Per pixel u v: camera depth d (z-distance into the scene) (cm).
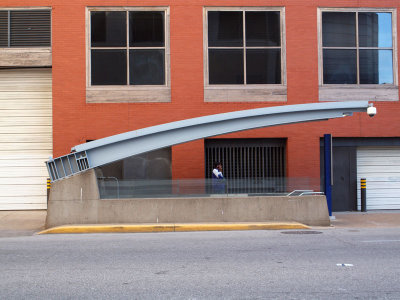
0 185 1772
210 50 1748
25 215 1662
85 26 1722
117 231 1299
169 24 1739
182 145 1709
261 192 1431
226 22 1758
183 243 1074
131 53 1738
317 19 1766
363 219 1562
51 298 617
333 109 1373
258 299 601
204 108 1725
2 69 1781
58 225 1351
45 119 1786
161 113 1719
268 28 1767
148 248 1006
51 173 1375
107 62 1731
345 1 1773
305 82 1750
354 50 1784
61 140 1698
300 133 1733
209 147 1756
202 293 632
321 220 1406
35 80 1788
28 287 675
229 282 692
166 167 1736
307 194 1459
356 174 1800
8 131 1780
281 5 1758
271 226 1331
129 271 775
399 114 1769
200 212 1383
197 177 1706
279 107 1359
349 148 1795
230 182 1425
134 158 1731
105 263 845
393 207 1814
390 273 744
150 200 1378
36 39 1734
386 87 1775
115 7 1731
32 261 870
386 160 1822
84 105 1708
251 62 1756
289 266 803
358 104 1370
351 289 648
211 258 884
